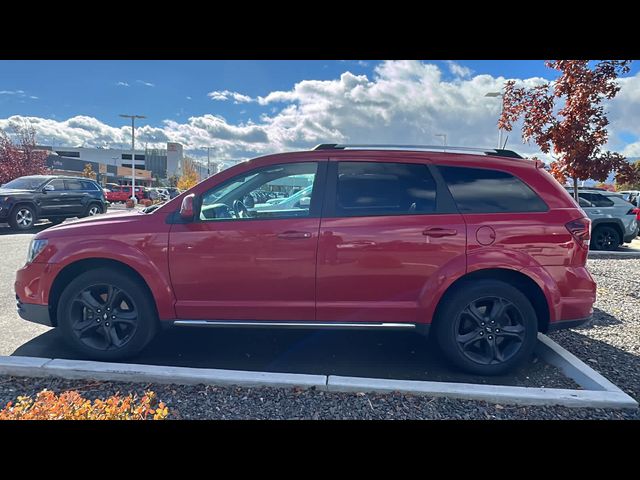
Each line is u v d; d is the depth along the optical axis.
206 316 3.50
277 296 3.44
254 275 3.41
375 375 3.46
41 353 3.76
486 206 3.43
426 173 3.49
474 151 3.62
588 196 10.77
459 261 3.32
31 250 3.58
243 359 3.73
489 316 3.40
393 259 3.34
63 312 3.49
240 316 3.48
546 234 3.35
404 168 3.51
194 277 3.44
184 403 2.81
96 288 3.51
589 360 3.64
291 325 3.47
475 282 3.37
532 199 3.46
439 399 2.88
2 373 3.11
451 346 3.39
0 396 2.85
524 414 2.74
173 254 3.41
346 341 4.20
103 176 71.31
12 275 6.75
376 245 3.34
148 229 3.45
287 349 3.97
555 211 3.42
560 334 4.26
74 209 14.10
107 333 3.51
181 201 3.53
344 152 3.55
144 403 2.37
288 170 3.57
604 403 2.78
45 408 2.29
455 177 3.48
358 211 3.42
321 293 3.42
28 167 25.67
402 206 3.44
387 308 3.40
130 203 30.81
